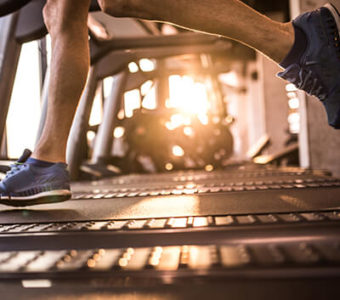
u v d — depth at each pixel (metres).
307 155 3.95
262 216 1.11
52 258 0.79
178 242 0.86
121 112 6.98
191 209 1.33
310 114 3.94
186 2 1.17
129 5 1.17
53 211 1.44
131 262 0.73
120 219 1.20
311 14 1.19
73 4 1.35
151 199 1.69
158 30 7.62
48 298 0.60
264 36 1.20
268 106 8.36
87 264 0.73
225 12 1.19
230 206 1.35
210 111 6.89
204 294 0.57
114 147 7.29
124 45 4.01
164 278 0.63
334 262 0.65
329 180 2.19
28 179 1.43
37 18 2.33
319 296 0.55
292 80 1.27
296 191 1.68
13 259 0.79
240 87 15.51
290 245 0.78
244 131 16.23
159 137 6.37
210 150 6.46
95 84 4.03
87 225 1.09
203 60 7.34
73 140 3.83
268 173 3.47
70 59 1.38
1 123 2.38
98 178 4.09
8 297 0.61
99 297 0.59
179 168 6.44
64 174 1.46
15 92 3.82
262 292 0.57
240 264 0.67
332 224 0.90
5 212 1.46
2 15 2.05
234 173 3.92
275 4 8.36
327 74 1.20
